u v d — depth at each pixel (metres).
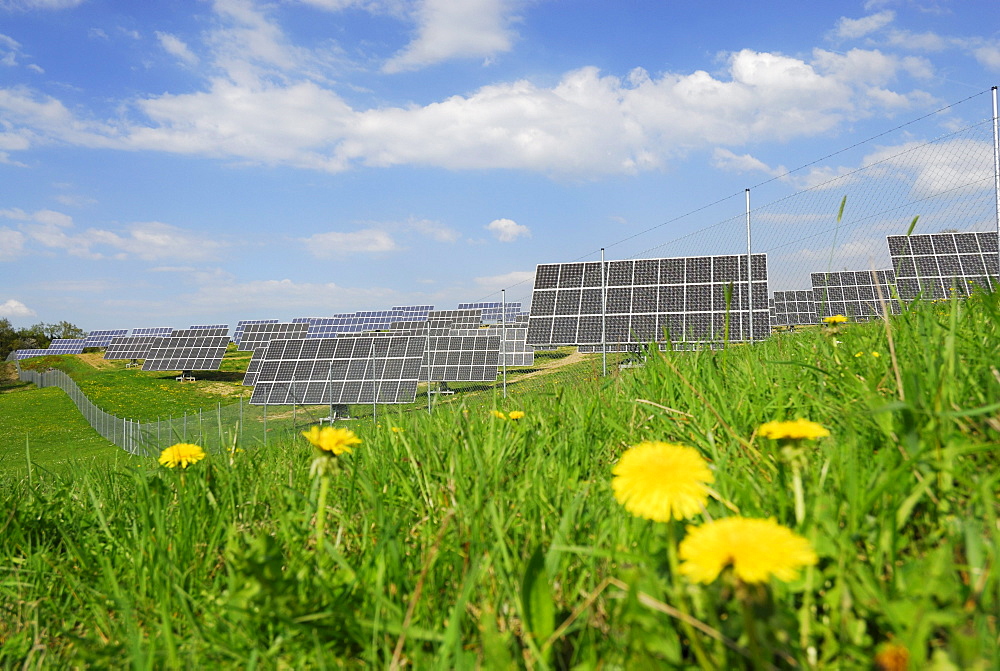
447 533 2.00
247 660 1.59
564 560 1.68
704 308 18.56
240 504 2.79
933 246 17.59
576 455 2.57
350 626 1.57
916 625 1.01
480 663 1.25
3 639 2.15
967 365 2.29
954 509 1.51
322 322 83.12
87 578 2.45
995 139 12.14
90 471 4.33
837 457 1.82
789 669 1.14
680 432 2.65
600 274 21.34
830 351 3.42
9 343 99.50
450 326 60.34
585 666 1.25
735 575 0.96
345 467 2.78
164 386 54.88
